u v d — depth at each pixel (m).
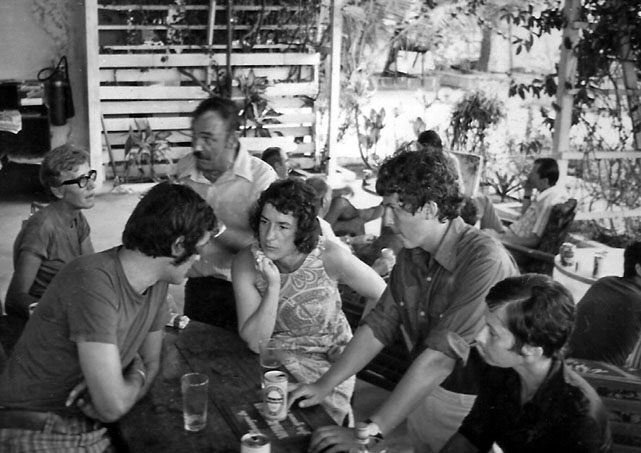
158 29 9.30
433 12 10.21
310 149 9.97
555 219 5.19
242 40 9.62
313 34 9.85
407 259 2.61
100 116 8.84
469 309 2.41
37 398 2.35
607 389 2.72
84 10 8.88
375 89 10.48
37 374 2.32
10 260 6.49
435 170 2.39
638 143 7.26
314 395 2.58
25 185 8.58
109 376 2.27
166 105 9.25
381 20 10.05
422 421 2.86
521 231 5.37
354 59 10.11
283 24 9.75
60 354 2.30
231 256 3.77
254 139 9.52
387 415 2.41
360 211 5.45
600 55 6.88
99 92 8.77
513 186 8.20
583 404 2.08
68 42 8.95
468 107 8.66
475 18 10.24
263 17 9.56
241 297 3.03
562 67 7.02
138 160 9.14
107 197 8.55
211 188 3.72
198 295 3.88
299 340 3.04
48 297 2.31
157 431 2.38
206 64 9.38
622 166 7.34
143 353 2.62
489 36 10.34
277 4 9.66
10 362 2.37
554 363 2.13
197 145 3.63
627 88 7.07
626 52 6.90
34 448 2.31
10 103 8.34
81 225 3.62
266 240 2.86
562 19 7.03
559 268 4.77
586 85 6.98
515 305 2.06
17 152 8.47
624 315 3.36
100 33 9.20
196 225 2.28
